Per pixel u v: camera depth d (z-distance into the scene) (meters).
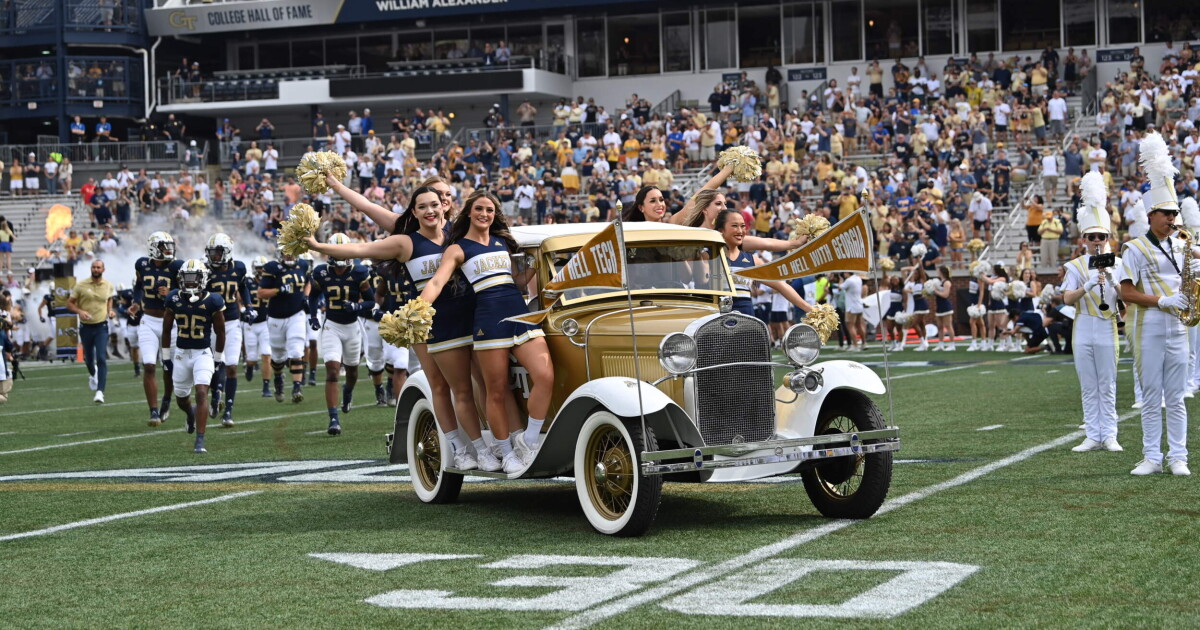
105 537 7.14
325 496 8.54
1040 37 39.06
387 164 37.47
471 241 7.46
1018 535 6.41
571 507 7.90
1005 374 17.47
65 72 43.69
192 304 11.79
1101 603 5.02
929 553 6.04
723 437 6.88
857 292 25.31
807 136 34.41
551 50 43.22
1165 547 6.02
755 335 7.00
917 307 25.20
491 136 38.69
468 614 5.14
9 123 46.44
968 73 35.47
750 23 41.50
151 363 13.88
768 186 32.06
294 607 5.36
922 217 29.00
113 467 10.45
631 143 35.56
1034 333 22.41
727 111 37.62
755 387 6.97
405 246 7.79
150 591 5.75
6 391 17.22
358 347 14.25
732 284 7.82
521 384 7.56
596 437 6.97
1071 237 28.22
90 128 45.78
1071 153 30.20
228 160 40.81
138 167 40.69
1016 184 31.42
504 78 41.28
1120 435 10.48
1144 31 38.16
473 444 7.77
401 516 7.68
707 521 7.19
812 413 7.01
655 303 7.53
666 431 6.87
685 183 34.25
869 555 6.05
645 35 42.38
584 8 42.38
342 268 13.73
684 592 5.39
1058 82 35.88
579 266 7.03
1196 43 36.75
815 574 5.66
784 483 8.54
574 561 6.13
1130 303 8.32
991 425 11.43
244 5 43.03
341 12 42.50
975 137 32.41
